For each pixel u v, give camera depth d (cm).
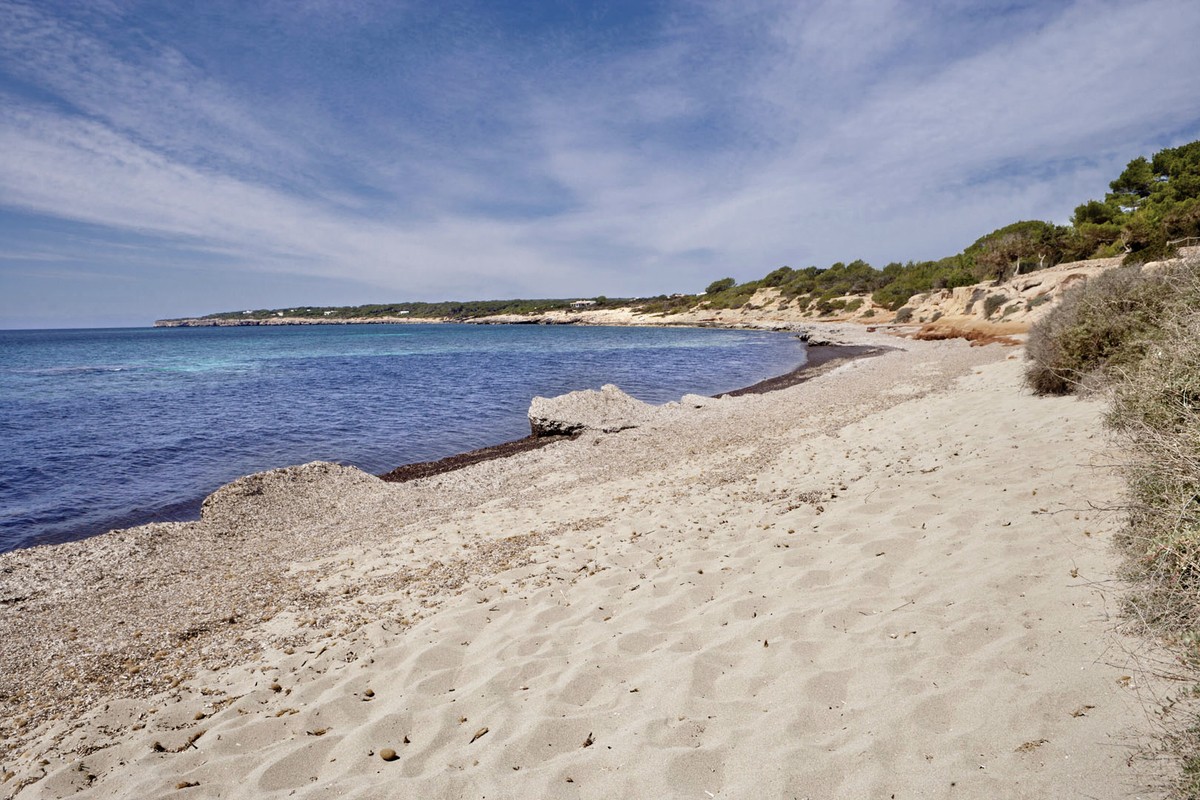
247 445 1734
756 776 287
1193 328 387
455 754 340
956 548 518
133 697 449
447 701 399
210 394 2881
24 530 1055
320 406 2462
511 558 693
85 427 2011
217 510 992
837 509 703
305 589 657
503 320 17450
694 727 333
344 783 322
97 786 341
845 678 359
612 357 4959
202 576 741
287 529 941
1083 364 1020
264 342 8850
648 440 1434
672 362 4384
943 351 3184
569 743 339
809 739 309
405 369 4166
